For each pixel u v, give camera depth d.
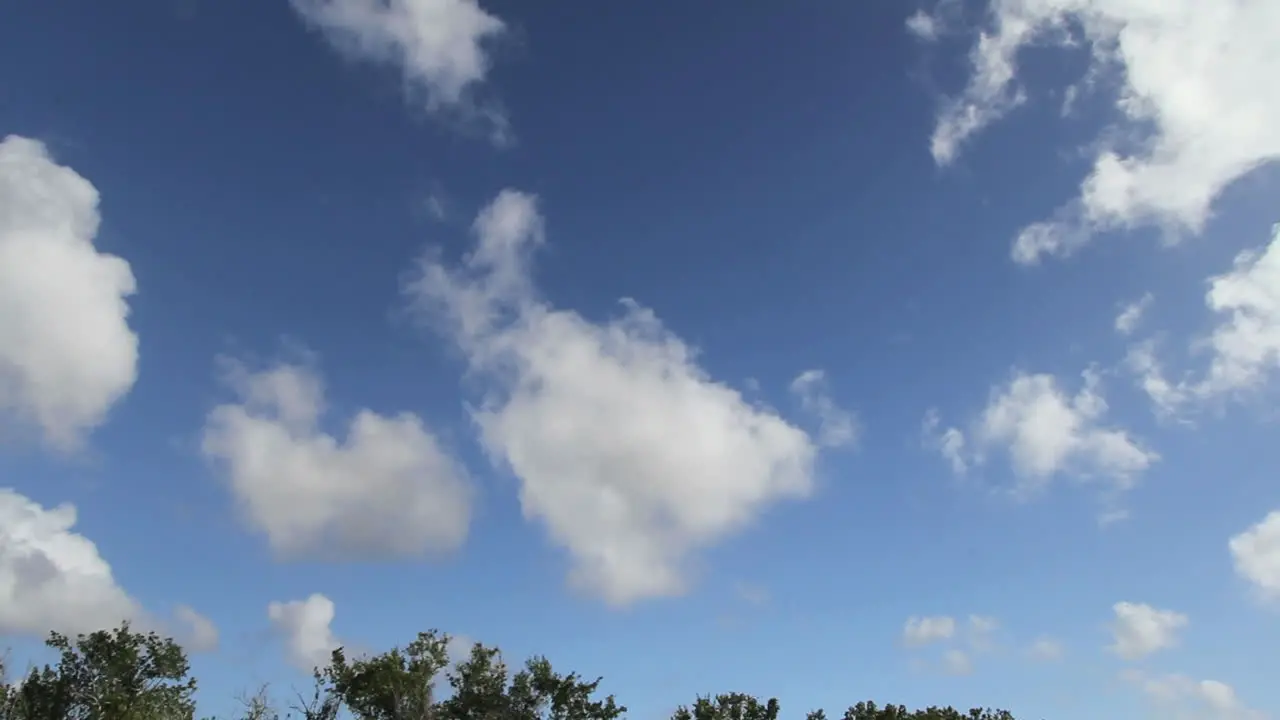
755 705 48.97
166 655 44.75
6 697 41.22
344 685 44.50
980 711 50.66
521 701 46.38
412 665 44.88
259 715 43.34
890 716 49.44
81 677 43.44
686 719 49.03
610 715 46.59
